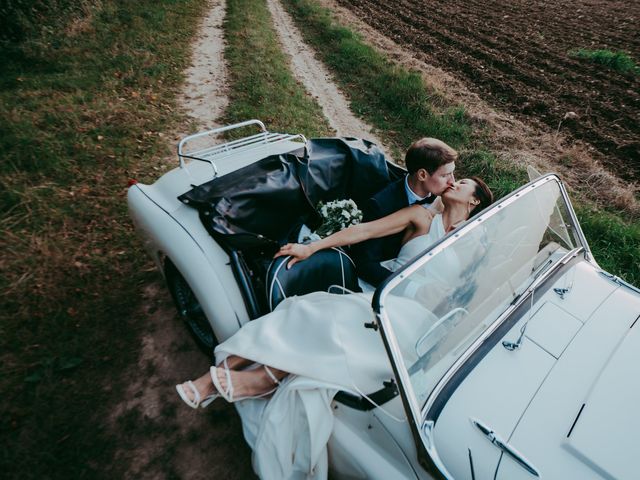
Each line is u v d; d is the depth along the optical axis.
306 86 9.14
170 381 2.81
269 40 11.56
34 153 4.71
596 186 6.23
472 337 1.91
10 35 7.94
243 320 2.24
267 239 2.46
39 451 2.33
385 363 1.84
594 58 12.03
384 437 1.70
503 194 5.61
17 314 3.04
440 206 2.78
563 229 2.52
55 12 9.19
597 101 9.38
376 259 2.73
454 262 1.87
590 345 1.92
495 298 2.06
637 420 1.62
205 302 2.28
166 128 6.04
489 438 1.58
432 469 1.51
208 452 2.47
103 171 4.80
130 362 2.89
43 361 2.75
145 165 5.07
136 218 2.80
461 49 13.02
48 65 7.43
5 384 2.62
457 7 19.19
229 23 12.15
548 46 13.51
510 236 2.16
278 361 1.81
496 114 8.55
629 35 14.83
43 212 4.02
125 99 6.62
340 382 1.73
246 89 7.89
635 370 1.80
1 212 3.97
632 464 1.50
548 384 1.75
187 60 8.93
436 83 9.54
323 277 2.47
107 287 3.39
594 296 2.19
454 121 7.89
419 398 1.61
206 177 2.85
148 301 3.34
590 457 1.51
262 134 3.47
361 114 8.16
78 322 3.08
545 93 9.85
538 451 1.54
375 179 3.20
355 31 13.66
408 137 7.41
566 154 6.93
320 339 1.87
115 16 10.35
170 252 2.46
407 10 18.11
